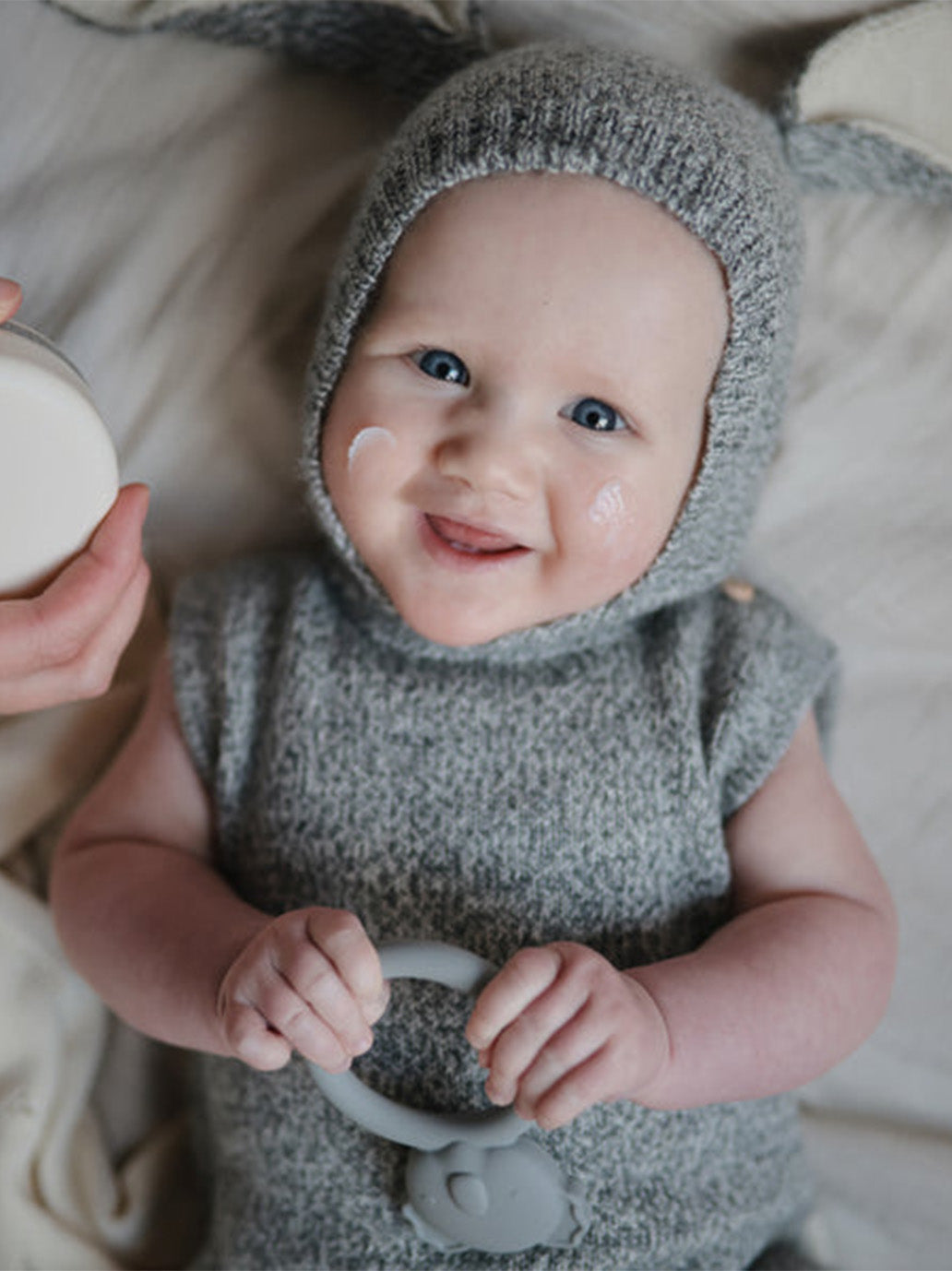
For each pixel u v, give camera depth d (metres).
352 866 0.82
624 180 0.72
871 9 0.84
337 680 0.86
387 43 0.89
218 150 0.92
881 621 0.94
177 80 0.91
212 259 0.92
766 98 0.88
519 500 0.73
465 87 0.76
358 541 0.79
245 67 0.91
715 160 0.73
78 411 0.66
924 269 0.89
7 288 0.65
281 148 0.92
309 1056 0.68
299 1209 0.83
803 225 0.85
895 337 0.90
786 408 0.91
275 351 0.94
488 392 0.73
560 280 0.71
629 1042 0.70
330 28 0.88
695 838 0.83
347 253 0.79
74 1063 0.92
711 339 0.75
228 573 0.93
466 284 0.72
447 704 0.84
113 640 0.75
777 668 0.86
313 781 0.83
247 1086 0.85
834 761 0.97
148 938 0.80
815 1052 0.79
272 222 0.92
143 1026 0.81
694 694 0.85
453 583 0.76
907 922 0.97
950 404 0.90
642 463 0.74
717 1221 0.83
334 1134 0.82
